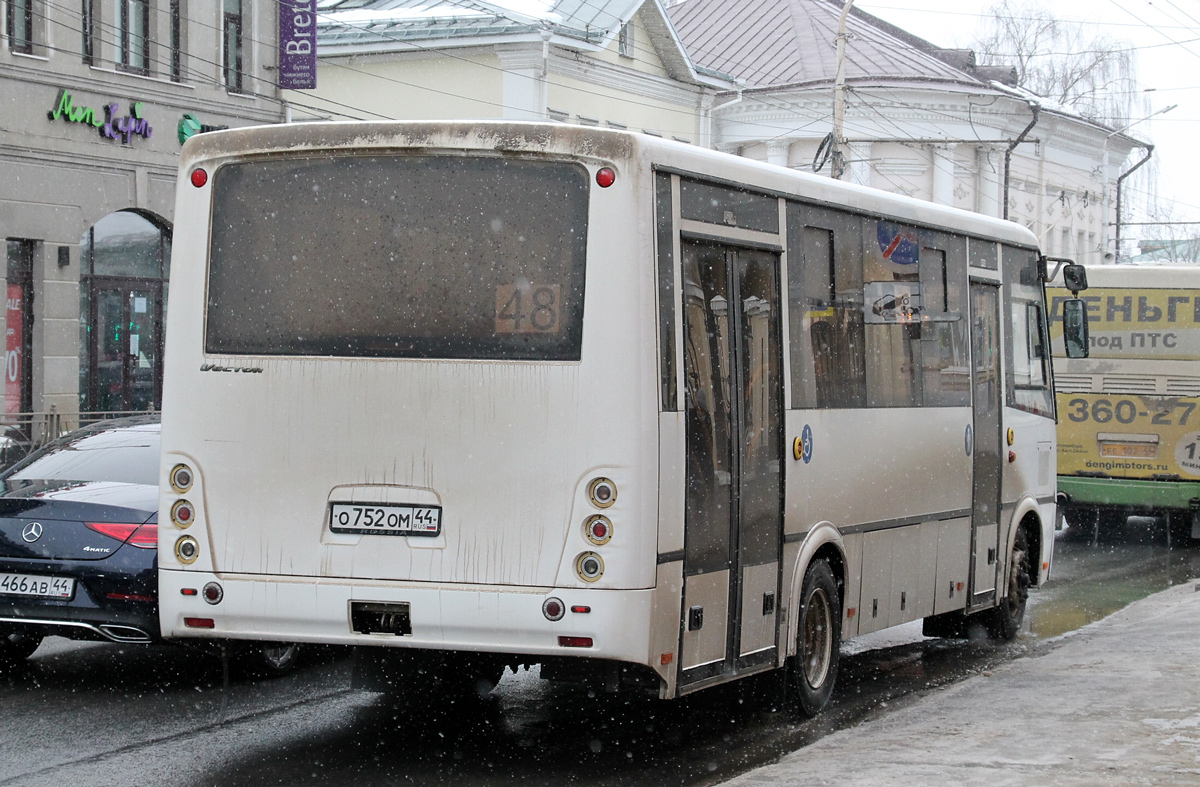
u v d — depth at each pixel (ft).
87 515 28.94
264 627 23.57
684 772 24.49
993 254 38.32
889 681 33.83
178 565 23.99
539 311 22.82
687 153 24.16
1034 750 23.34
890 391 31.76
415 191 23.50
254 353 23.91
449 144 23.26
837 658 29.73
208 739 26.11
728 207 25.30
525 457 22.63
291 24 93.76
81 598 28.50
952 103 146.61
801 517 27.66
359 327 23.50
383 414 23.21
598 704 29.81
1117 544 65.31
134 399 87.04
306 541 23.43
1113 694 28.76
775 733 27.48
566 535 22.44
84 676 31.60
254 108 92.43
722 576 24.79
